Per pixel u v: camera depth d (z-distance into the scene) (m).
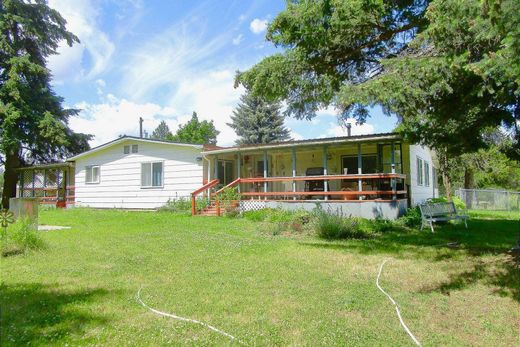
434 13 5.07
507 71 4.00
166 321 3.96
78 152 27.55
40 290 5.04
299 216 11.88
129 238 9.62
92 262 6.82
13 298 4.66
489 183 33.62
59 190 24.23
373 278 5.84
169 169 18.64
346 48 8.97
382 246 8.69
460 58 5.16
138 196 19.62
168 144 18.56
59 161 26.75
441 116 6.97
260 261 6.97
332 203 13.76
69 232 10.81
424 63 5.70
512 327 3.93
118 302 4.55
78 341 3.41
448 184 25.38
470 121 7.89
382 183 15.06
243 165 19.48
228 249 8.14
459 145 8.54
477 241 9.44
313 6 7.96
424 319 4.14
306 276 5.90
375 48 9.27
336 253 7.79
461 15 4.50
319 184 16.95
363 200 13.32
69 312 4.17
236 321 3.98
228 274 5.99
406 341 3.52
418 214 13.01
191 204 16.14
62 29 25.97
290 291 5.08
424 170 20.33
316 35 8.31
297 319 4.05
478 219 16.52
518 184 33.00
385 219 12.74
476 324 4.01
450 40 5.18
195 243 8.88
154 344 3.38
